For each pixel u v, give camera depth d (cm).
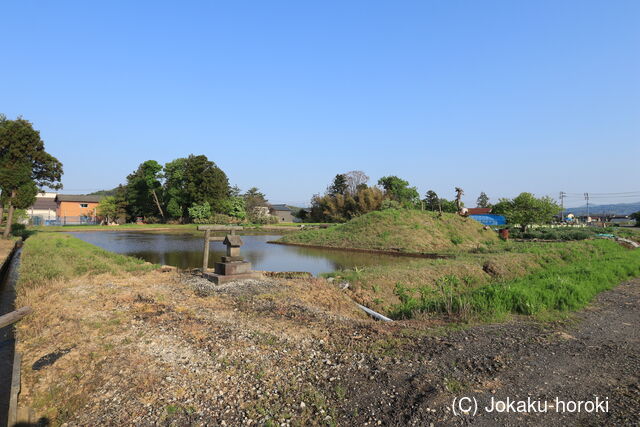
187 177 5519
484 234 2734
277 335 572
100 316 639
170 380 424
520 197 3103
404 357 489
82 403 385
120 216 5756
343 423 345
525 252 1742
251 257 1941
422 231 2492
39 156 2475
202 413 364
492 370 451
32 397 406
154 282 966
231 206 5869
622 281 1155
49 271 1024
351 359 484
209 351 503
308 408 370
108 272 1072
